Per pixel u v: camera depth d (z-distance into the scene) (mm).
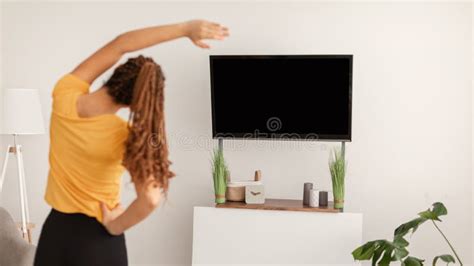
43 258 2314
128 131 2178
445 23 4824
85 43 5164
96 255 2297
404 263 4035
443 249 4867
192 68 5035
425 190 4863
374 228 4902
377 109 4875
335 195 4473
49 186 2332
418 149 4863
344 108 4547
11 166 5270
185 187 5070
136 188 2182
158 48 5070
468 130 4820
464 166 4840
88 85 2287
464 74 4816
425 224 4879
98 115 2215
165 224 5098
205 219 4559
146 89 2123
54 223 2312
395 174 4879
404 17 4848
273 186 4980
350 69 4473
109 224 2289
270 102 4637
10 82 5227
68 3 5172
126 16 5117
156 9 5086
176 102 5059
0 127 5250
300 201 4820
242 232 4523
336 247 4453
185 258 5078
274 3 4941
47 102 5207
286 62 4543
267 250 4504
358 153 4898
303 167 4949
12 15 5223
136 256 5129
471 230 4840
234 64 4602
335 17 4895
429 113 4848
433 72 4832
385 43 4863
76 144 2207
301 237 4477
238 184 4664
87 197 2287
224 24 4996
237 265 4531
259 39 4961
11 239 4012
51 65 5191
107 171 2256
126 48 2271
